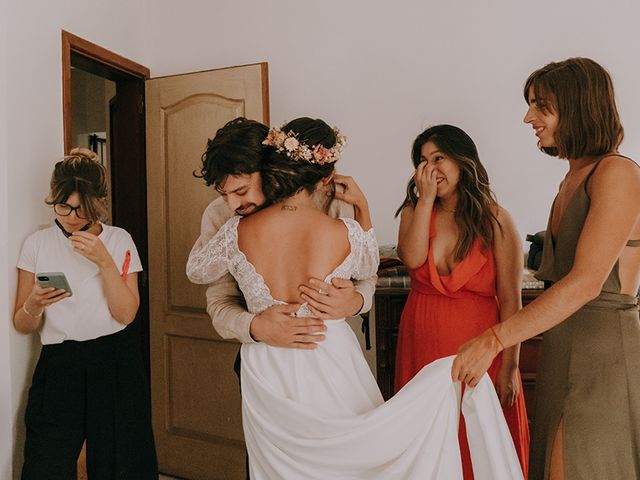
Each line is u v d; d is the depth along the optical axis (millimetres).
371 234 1516
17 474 2121
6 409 2072
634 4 2836
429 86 3053
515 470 1395
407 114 3082
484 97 3002
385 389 2545
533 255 2688
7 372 2076
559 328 1596
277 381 1421
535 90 1593
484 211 1899
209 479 3014
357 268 1501
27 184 2221
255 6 3234
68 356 1978
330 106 3168
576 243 1516
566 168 2949
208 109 2996
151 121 3152
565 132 1528
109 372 2006
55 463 1920
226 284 1604
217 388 2992
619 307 1509
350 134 3154
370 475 1346
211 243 1509
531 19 2938
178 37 3359
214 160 1424
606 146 1501
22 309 1998
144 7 3387
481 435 1395
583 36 2893
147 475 2072
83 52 2762
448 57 3025
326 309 1400
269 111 3234
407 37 3059
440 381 1405
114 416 2004
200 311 3021
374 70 3104
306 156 1399
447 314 1932
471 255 1888
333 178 1630
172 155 3096
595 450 1505
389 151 3113
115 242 2113
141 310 3340
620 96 2877
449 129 1929
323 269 1420
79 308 1988
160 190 3135
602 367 1503
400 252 2031
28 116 2256
